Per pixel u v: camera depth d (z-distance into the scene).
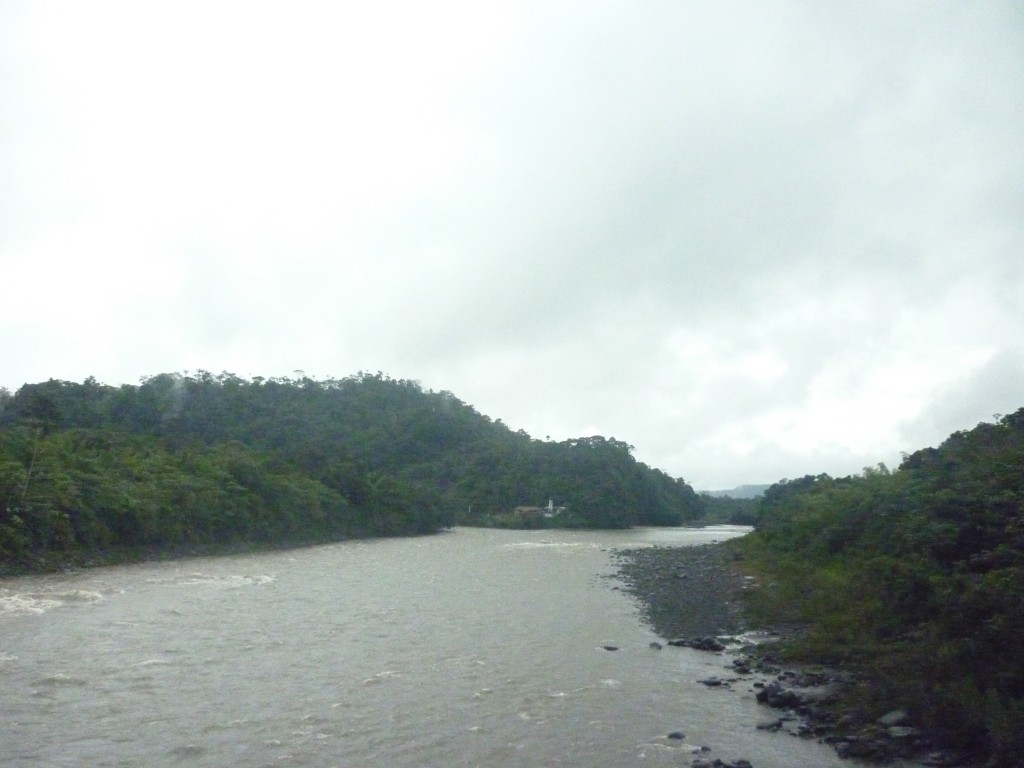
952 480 23.86
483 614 24.86
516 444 122.25
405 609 25.61
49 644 18.91
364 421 125.62
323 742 12.50
